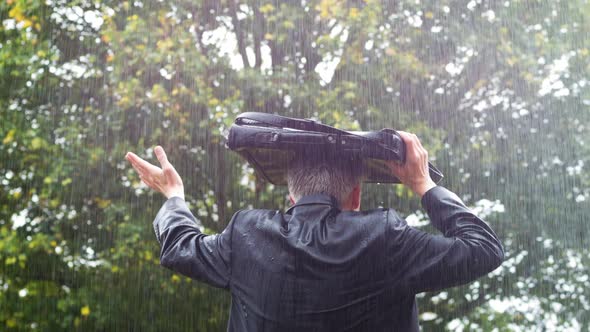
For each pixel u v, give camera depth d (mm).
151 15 10930
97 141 10836
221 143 10984
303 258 1593
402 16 11438
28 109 11398
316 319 1578
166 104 10625
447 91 11469
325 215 1643
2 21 11414
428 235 1632
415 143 1725
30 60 11164
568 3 11672
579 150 11492
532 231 11305
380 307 1598
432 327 10992
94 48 11430
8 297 10523
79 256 10680
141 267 10352
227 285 1668
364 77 10938
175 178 1863
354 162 1710
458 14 11547
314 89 10562
